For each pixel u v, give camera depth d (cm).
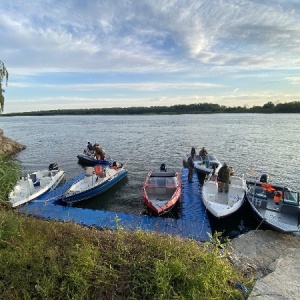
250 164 2238
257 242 811
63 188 1448
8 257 425
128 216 1052
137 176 1889
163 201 1191
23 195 1179
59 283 394
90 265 413
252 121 7725
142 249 475
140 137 4197
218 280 400
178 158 2522
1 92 959
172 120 9325
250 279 462
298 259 589
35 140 4050
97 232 566
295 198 1006
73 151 3016
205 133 4631
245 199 1188
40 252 446
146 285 387
